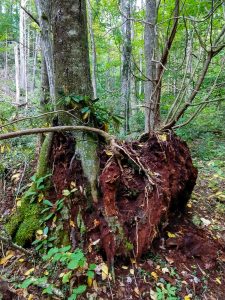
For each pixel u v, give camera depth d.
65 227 2.67
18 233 2.84
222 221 3.58
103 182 2.63
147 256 2.67
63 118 2.95
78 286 2.29
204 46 3.21
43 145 3.13
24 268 2.54
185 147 3.30
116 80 15.41
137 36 11.51
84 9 2.95
